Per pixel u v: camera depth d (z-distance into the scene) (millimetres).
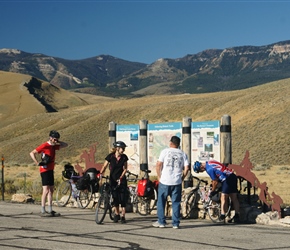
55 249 9594
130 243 10289
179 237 11055
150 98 157375
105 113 122438
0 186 26344
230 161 15297
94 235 11266
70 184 17156
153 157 17328
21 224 12898
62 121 131000
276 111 87875
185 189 15016
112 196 13422
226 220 13703
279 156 67875
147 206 15250
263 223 13359
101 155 93875
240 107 101938
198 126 16078
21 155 104438
